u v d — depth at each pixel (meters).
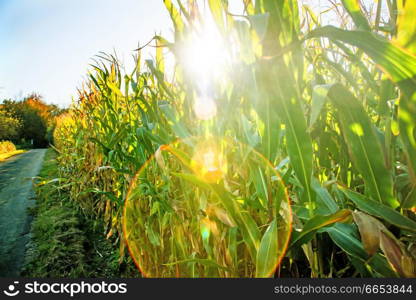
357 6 0.58
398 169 0.91
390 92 0.64
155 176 1.35
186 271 1.15
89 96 2.59
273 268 0.66
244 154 0.78
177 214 1.09
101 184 2.67
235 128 0.86
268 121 0.66
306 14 0.89
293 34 0.60
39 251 2.12
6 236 2.57
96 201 2.94
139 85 1.39
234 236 0.82
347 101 0.59
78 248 2.12
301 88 0.65
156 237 1.33
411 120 0.52
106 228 2.46
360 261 0.73
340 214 0.60
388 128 0.65
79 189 3.32
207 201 0.93
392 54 0.43
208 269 0.98
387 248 0.54
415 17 0.45
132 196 1.29
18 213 3.27
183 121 1.10
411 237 0.70
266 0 0.57
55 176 5.54
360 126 0.61
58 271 1.80
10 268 1.94
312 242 0.87
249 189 0.92
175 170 1.22
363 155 0.63
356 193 0.66
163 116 1.22
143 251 1.46
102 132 2.31
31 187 4.63
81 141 3.17
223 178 0.83
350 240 0.70
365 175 0.64
